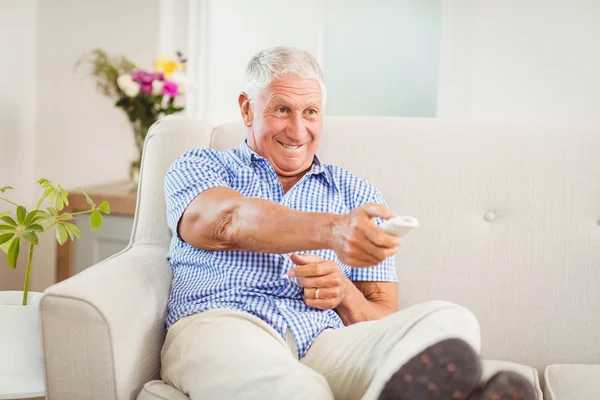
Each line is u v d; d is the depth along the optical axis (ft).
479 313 5.41
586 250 5.40
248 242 4.46
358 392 4.21
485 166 5.60
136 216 5.78
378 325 4.23
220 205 4.63
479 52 10.40
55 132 10.28
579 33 9.96
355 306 4.97
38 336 4.65
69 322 4.06
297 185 5.35
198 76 10.44
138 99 9.01
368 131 5.80
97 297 4.11
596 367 4.91
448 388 3.47
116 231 8.46
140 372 4.40
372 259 4.06
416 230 5.54
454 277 5.47
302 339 4.63
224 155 5.42
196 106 10.48
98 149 10.29
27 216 4.98
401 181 5.64
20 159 9.82
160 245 5.61
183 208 4.87
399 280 5.50
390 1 10.66
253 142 5.43
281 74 5.21
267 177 5.32
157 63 9.17
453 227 5.53
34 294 5.11
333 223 4.16
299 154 5.33
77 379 4.10
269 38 10.82
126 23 10.16
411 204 5.59
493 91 10.39
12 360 4.61
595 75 9.95
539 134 5.66
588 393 4.48
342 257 4.11
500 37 10.28
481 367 3.47
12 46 9.52
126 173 10.29
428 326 3.68
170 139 5.81
